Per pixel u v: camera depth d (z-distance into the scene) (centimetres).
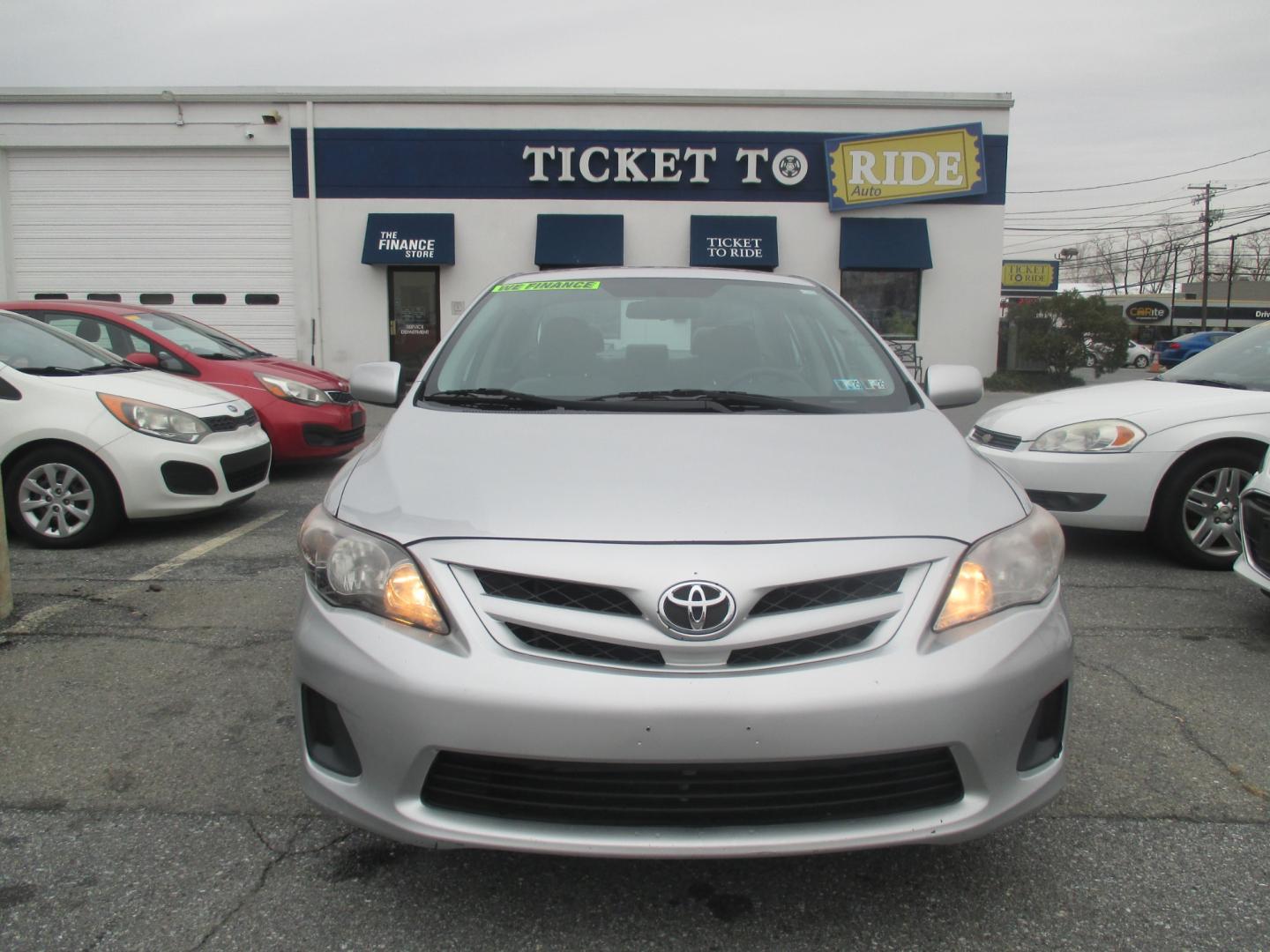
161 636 401
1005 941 208
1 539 421
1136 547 561
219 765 289
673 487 224
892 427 274
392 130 1677
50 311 764
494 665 196
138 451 548
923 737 194
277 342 1733
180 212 1719
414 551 210
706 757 189
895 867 236
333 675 207
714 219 1700
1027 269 3559
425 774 198
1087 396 548
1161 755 298
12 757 293
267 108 1678
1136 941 207
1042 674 209
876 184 1694
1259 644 396
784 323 345
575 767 193
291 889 227
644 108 1680
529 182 1691
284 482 786
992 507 230
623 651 196
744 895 225
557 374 316
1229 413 494
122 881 230
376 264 1681
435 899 223
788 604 200
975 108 1688
